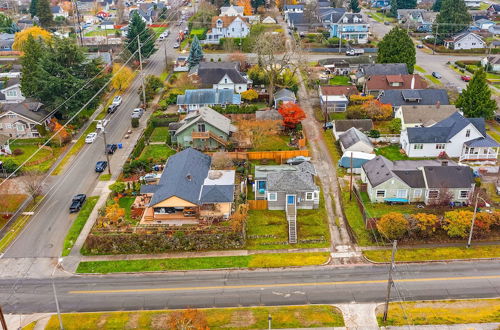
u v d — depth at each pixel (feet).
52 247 165.27
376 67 313.53
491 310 133.18
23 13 634.02
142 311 135.74
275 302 138.31
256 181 190.80
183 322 121.19
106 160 226.99
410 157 224.94
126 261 158.30
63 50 262.26
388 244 162.50
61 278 150.92
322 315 132.57
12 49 432.25
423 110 251.80
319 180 205.77
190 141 234.58
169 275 151.43
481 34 463.42
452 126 226.58
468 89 258.57
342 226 174.09
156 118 268.82
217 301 139.13
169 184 179.73
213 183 185.47
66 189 201.77
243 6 541.34
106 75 279.08
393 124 249.55
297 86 318.24
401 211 180.45
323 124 266.36
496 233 164.86
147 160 218.79
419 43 456.45
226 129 237.45
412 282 145.18
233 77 315.58
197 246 163.02
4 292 144.77
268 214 181.06
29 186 190.39
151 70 367.04
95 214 182.70
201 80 315.58
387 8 610.24
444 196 180.65
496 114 273.95
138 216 177.17
